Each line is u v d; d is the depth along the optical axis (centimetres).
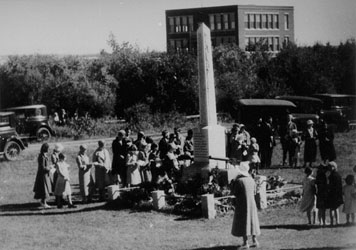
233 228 1280
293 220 1612
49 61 5631
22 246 1435
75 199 2147
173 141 2241
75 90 5475
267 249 1259
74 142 4072
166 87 5522
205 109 2131
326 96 4109
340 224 1525
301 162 2939
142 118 4944
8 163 3225
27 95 5516
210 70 2147
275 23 7906
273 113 3669
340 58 5278
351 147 3256
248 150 2361
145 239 1455
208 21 7975
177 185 1934
